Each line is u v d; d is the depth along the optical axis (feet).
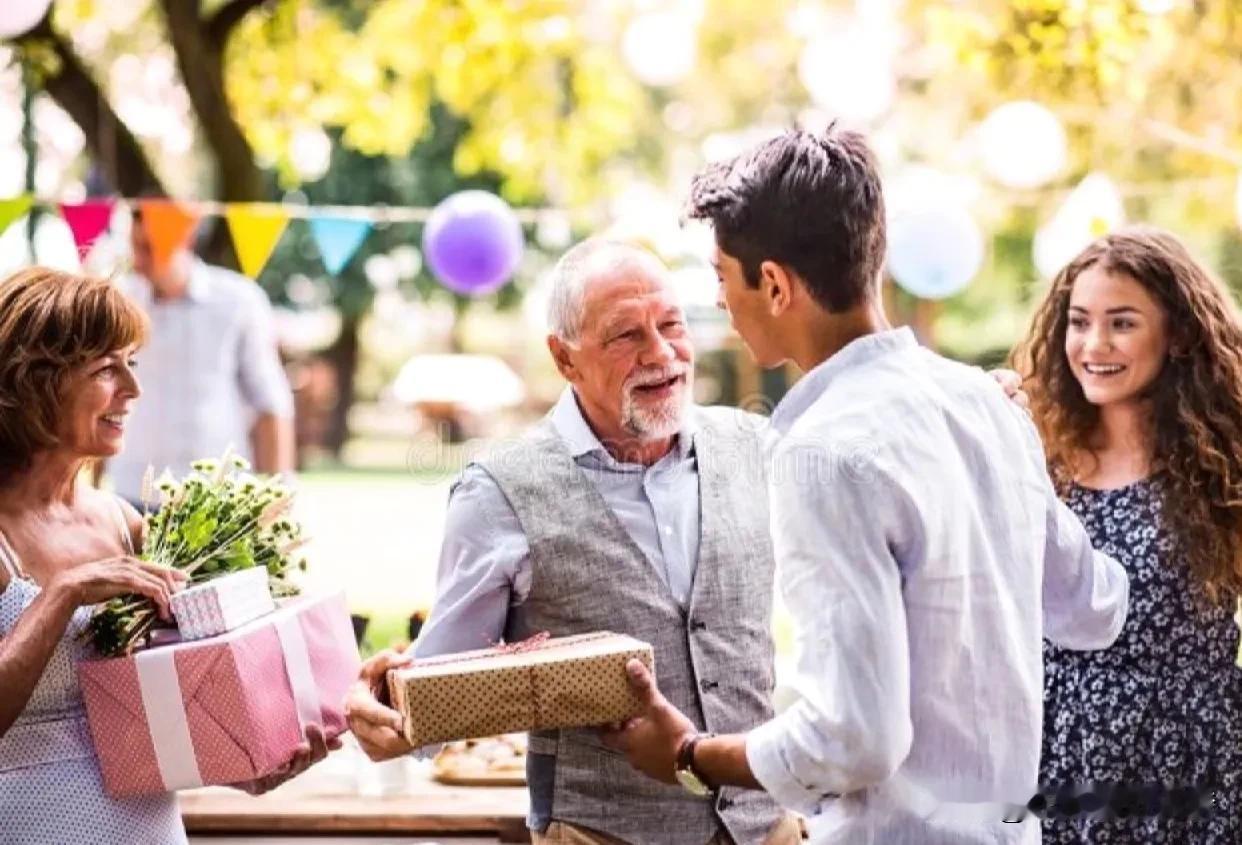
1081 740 12.75
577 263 11.60
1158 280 13.08
